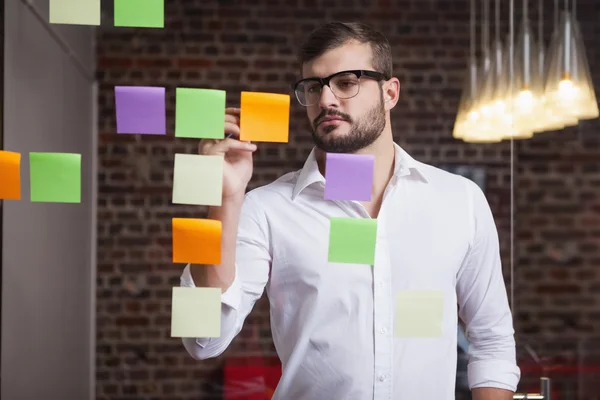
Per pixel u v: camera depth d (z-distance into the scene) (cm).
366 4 434
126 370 424
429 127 427
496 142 423
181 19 433
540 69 248
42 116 312
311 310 158
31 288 293
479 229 168
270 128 143
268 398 406
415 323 150
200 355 153
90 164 425
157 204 433
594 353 291
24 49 282
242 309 158
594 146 276
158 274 432
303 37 435
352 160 142
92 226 429
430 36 430
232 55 434
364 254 142
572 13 240
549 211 321
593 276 299
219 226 140
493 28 428
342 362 157
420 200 165
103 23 429
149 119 141
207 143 144
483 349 170
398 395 157
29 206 291
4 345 255
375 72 156
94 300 427
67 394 365
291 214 162
